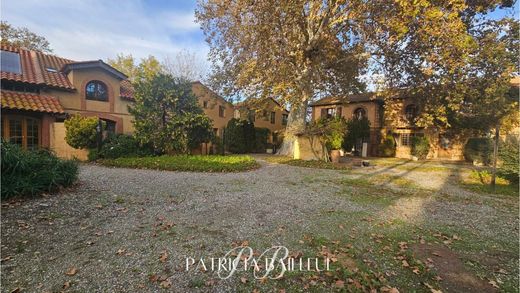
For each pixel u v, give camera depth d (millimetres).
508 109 12594
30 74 12375
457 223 4609
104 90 14914
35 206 4418
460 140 19969
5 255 2844
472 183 8844
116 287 2369
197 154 14039
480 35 10094
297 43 12031
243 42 11547
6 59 12523
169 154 12289
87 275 2539
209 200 5438
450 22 7793
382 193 6828
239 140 20297
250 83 12734
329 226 4172
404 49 11312
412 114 21906
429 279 2732
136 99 11828
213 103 18891
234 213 4641
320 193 6547
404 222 4527
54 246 3115
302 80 13078
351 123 21266
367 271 2828
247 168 10164
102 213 4344
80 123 10711
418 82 12586
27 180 4848
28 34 21109
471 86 11023
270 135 24422
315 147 14945
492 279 2779
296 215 4660
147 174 8164
